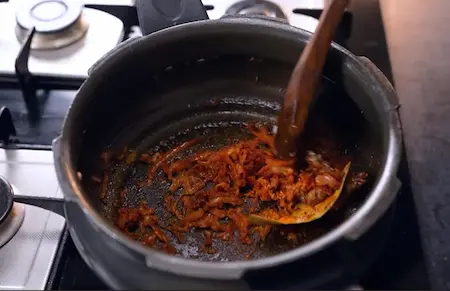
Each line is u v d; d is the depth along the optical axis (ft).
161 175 1.96
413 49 2.23
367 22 2.25
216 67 1.98
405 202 1.81
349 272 1.39
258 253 1.75
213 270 1.27
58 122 2.03
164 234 1.80
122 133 1.96
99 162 1.86
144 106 1.98
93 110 1.73
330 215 1.79
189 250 1.77
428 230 1.75
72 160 1.50
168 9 1.95
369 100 1.68
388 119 1.54
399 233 1.74
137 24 2.28
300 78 1.68
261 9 2.23
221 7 2.24
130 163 1.98
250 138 2.04
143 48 1.78
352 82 1.72
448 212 1.79
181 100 2.04
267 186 1.86
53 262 1.67
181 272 1.27
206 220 1.82
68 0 2.25
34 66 2.12
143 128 2.02
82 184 1.61
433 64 2.18
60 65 2.13
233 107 2.10
